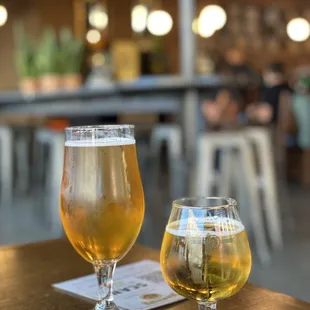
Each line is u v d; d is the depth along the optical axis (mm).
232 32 9117
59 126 4625
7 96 4098
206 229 637
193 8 3529
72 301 794
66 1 7914
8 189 5629
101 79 4184
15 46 7645
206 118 4156
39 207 4977
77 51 4160
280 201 5082
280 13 9422
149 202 4672
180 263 640
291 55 9453
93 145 693
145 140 4480
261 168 3564
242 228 663
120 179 697
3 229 4250
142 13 7000
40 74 4137
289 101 5773
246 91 7031
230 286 642
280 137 5195
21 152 6141
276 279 3027
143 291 823
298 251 3533
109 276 730
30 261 998
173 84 3352
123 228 698
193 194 3527
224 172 3596
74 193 695
